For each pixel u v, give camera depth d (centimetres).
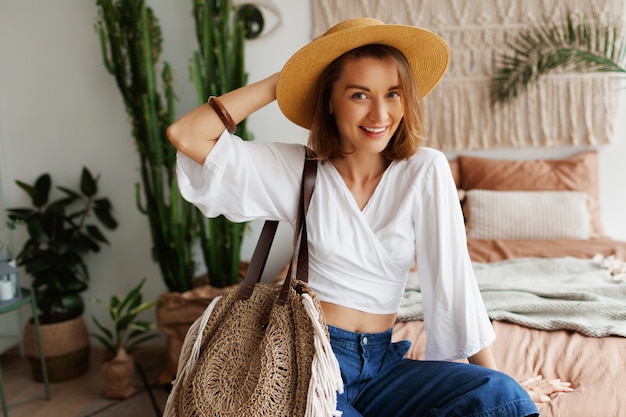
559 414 134
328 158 127
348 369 120
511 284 220
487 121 301
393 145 125
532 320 187
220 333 114
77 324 276
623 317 186
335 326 121
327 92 124
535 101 297
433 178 122
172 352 257
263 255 125
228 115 119
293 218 128
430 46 122
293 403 104
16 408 247
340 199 123
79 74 292
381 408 121
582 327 177
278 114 301
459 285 123
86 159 300
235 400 105
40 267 268
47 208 283
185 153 118
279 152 127
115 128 295
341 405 112
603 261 240
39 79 294
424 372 121
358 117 117
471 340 123
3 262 239
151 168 256
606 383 145
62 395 259
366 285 122
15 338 307
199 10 250
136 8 251
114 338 312
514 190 289
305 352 106
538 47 288
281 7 293
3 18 290
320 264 123
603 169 303
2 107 299
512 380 111
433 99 302
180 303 251
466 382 112
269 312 116
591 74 292
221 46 255
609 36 288
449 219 122
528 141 301
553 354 165
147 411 240
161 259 267
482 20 291
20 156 302
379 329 125
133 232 304
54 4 286
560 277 231
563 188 287
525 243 269
